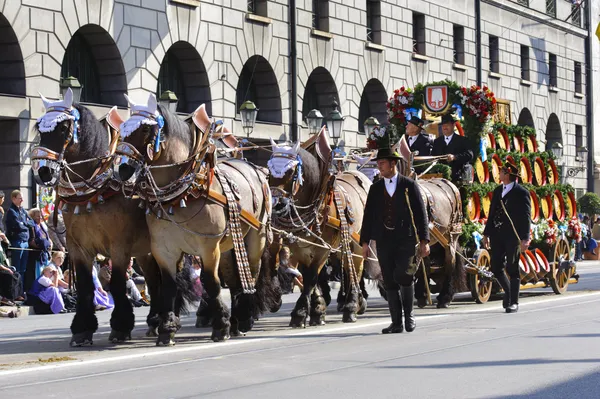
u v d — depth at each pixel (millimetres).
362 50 35469
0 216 18344
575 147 53188
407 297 12680
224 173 12156
